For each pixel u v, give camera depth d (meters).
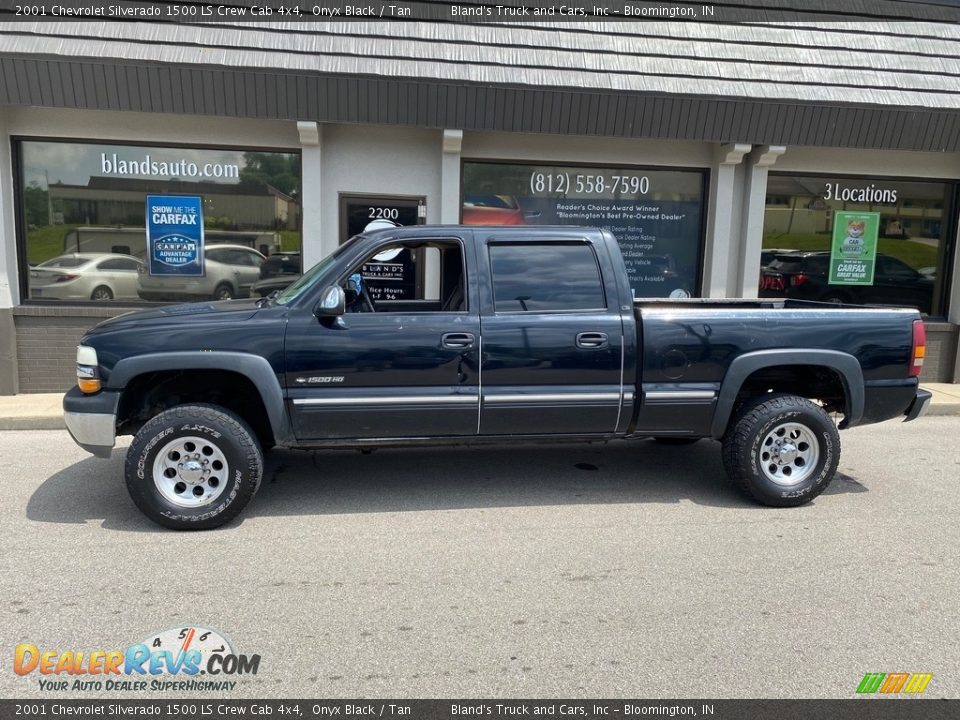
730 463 5.00
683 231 9.19
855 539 4.47
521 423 4.82
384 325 4.63
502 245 4.82
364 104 7.90
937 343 9.41
